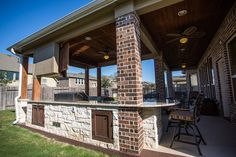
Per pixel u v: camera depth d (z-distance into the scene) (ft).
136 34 9.39
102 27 12.39
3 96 33.47
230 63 12.95
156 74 20.35
